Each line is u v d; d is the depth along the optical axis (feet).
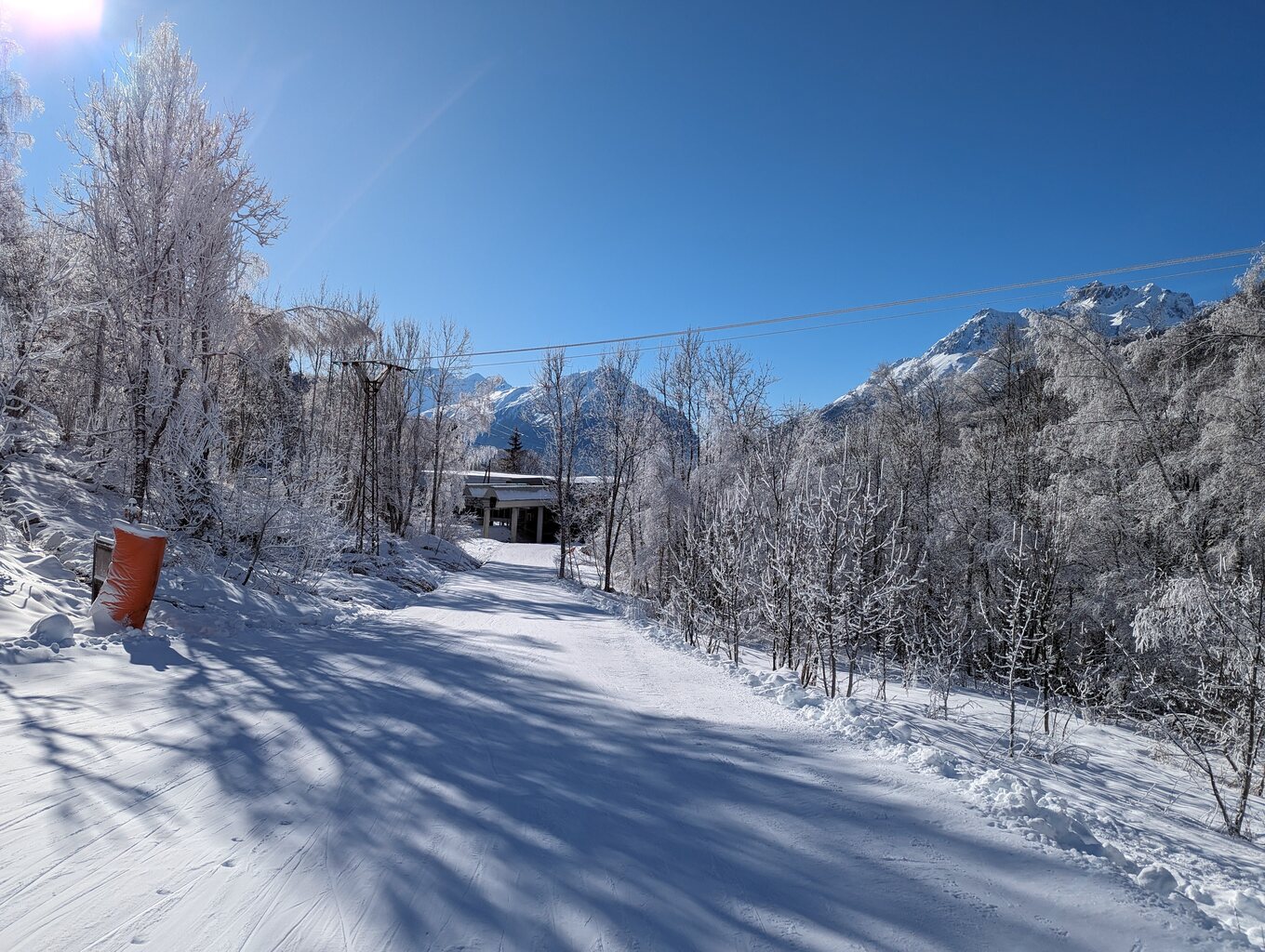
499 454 328.29
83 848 10.66
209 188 40.27
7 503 39.29
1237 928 10.66
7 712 16.74
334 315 61.46
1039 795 16.10
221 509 43.75
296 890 9.72
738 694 26.96
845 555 37.96
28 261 43.19
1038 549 56.03
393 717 19.30
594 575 135.33
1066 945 9.55
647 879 10.68
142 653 23.98
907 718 33.14
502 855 11.18
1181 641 39.68
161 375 38.73
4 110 47.80
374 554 81.92
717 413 109.40
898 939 9.40
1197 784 31.78
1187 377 55.77
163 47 39.73
